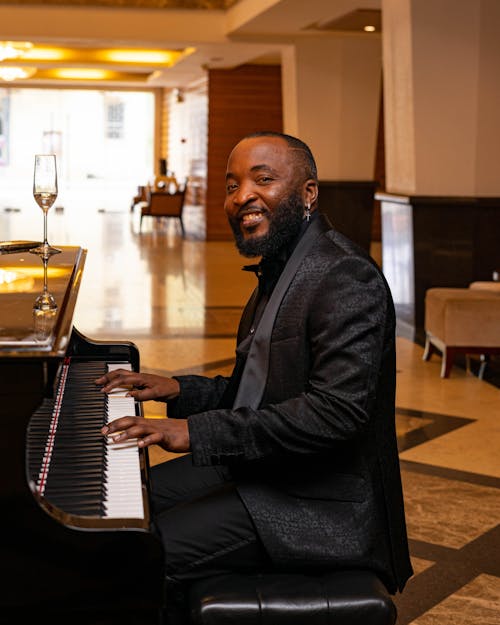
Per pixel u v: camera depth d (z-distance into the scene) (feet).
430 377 21.93
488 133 28.71
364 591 6.89
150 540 5.68
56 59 62.34
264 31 44.75
